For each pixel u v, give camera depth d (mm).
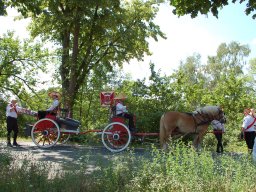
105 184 7469
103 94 19094
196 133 16969
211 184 7391
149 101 23953
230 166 8023
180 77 25000
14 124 18312
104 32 26484
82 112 33906
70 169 8367
